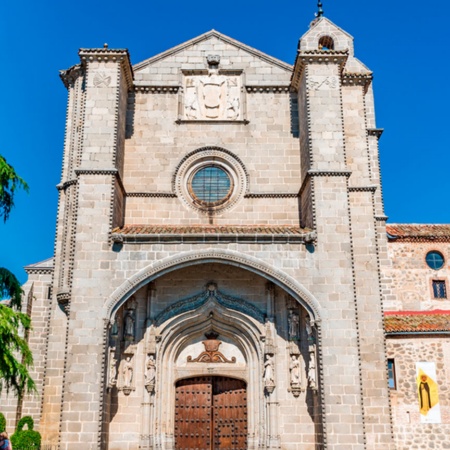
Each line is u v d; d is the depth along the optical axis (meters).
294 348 26.94
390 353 27.80
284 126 31.64
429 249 35.34
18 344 19.83
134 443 26.00
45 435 25.72
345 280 25.77
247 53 32.88
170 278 28.28
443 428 26.70
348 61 34.81
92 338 24.75
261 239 26.23
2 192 19.75
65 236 29.25
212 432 27.41
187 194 30.53
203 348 28.30
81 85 32.16
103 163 27.47
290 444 25.97
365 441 24.42
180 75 32.31
